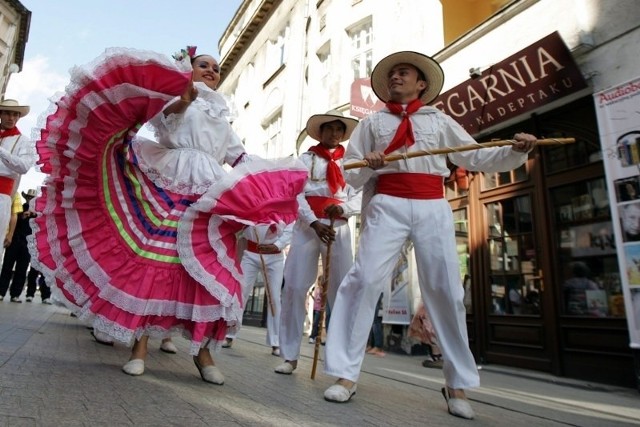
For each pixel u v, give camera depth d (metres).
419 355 7.21
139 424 1.58
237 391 2.43
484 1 8.68
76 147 2.48
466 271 7.01
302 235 3.68
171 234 2.59
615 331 4.92
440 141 2.85
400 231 2.70
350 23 10.42
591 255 5.36
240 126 18.59
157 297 2.47
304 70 13.30
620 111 4.86
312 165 3.80
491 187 6.71
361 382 3.42
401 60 3.01
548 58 5.44
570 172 5.63
